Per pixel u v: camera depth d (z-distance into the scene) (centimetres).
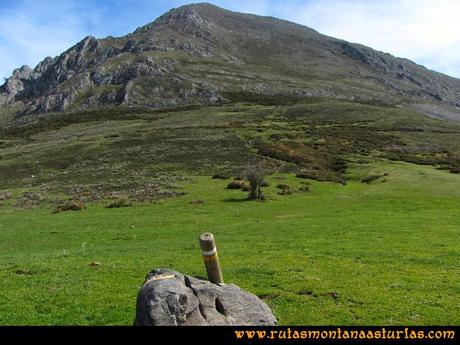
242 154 10894
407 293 2348
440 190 7425
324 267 2911
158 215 6072
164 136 13300
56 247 4516
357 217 5312
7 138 18350
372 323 1972
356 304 2197
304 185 8281
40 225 5756
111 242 4606
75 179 9462
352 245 3634
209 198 7156
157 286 1434
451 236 3981
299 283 2522
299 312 2094
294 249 3572
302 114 18912
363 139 13750
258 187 7088
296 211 6153
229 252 3562
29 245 4709
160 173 9456
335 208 6269
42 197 7994
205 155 10869
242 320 1480
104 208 6769
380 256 3225
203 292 1493
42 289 2505
